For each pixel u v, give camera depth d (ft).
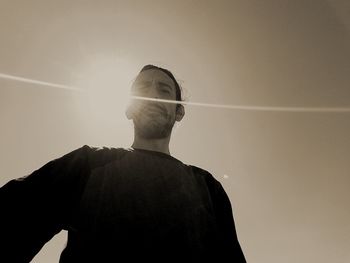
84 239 2.99
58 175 3.37
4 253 2.83
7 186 3.13
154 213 3.28
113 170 3.54
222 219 4.10
